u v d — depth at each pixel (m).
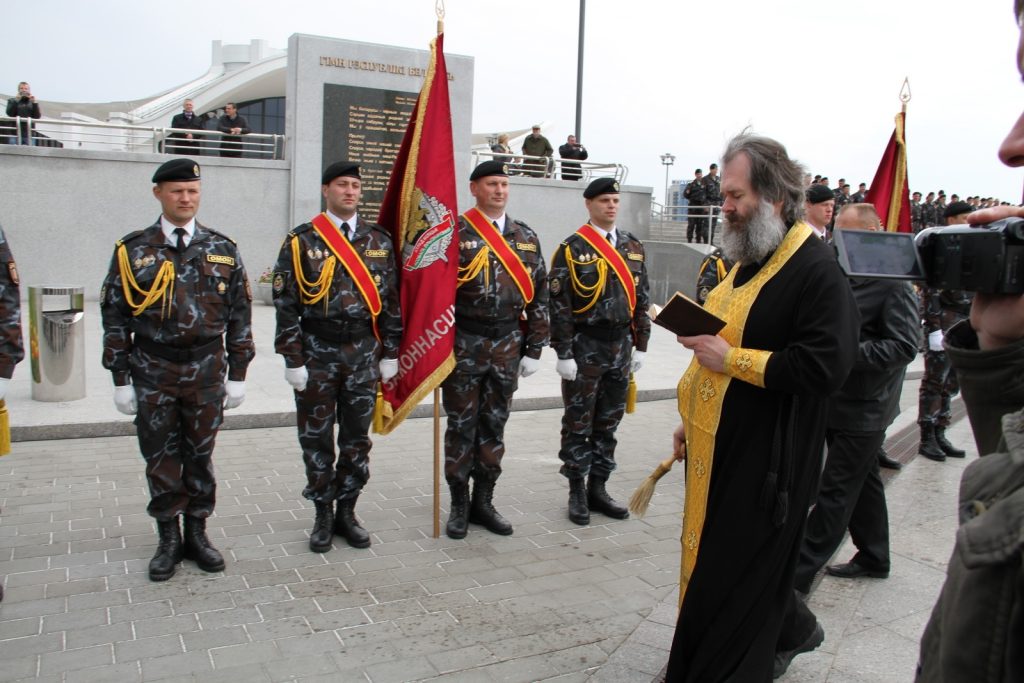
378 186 13.92
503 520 5.04
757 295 2.76
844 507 3.88
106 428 6.63
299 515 5.16
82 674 3.27
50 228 13.87
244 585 4.16
